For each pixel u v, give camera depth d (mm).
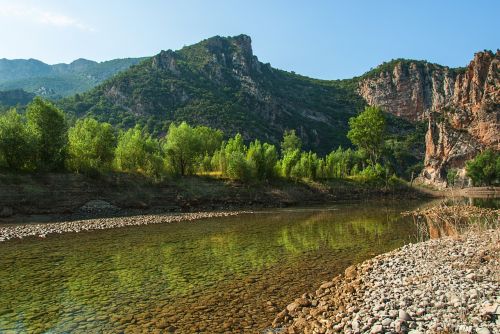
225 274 21922
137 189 63938
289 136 178750
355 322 12109
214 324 14422
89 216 53531
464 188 137875
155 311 16000
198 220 51906
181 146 79000
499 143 156375
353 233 37219
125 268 23953
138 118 198375
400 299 13945
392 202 89125
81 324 14656
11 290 19328
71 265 24953
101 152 66000
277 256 26703
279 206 76688
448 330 10656
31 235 38094
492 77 167000
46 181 55219
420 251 23047
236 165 79500
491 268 16766
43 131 59531
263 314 15375
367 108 109625
